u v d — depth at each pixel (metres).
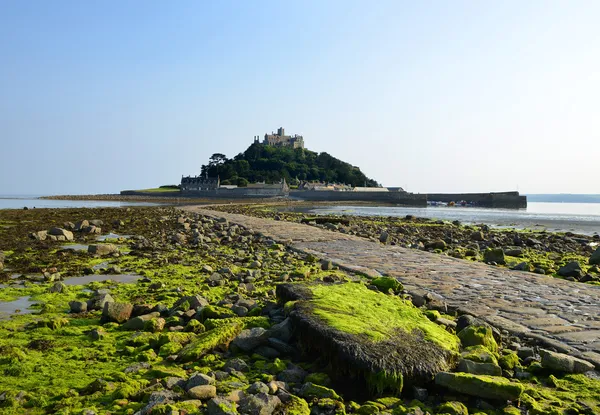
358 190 154.12
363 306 5.41
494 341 5.06
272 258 12.41
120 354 4.89
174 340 5.12
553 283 8.77
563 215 64.25
